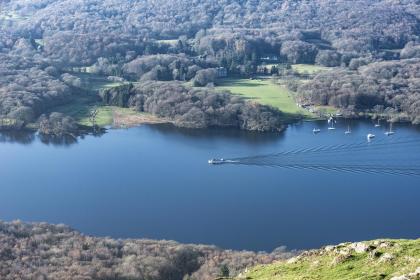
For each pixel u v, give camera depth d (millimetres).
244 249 126500
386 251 49469
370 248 51031
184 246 117750
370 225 138875
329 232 135750
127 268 103062
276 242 130875
